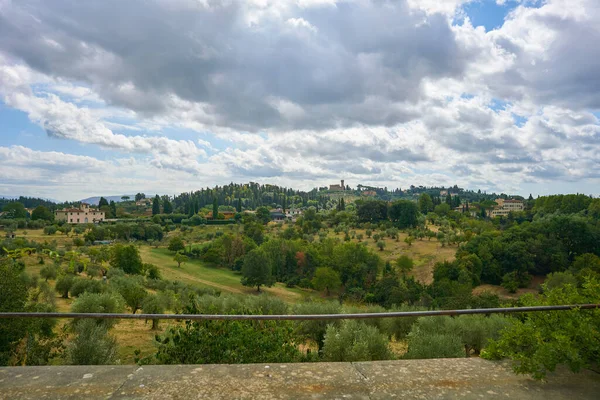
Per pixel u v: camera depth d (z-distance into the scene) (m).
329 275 64.81
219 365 2.68
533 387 2.40
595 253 73.19
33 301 16.19
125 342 17.19
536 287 65.75
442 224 131.50
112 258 62.19
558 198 133.75
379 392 2.29
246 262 66.94
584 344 2.57
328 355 11.12
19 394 2.24
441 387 2.37
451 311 2.67
